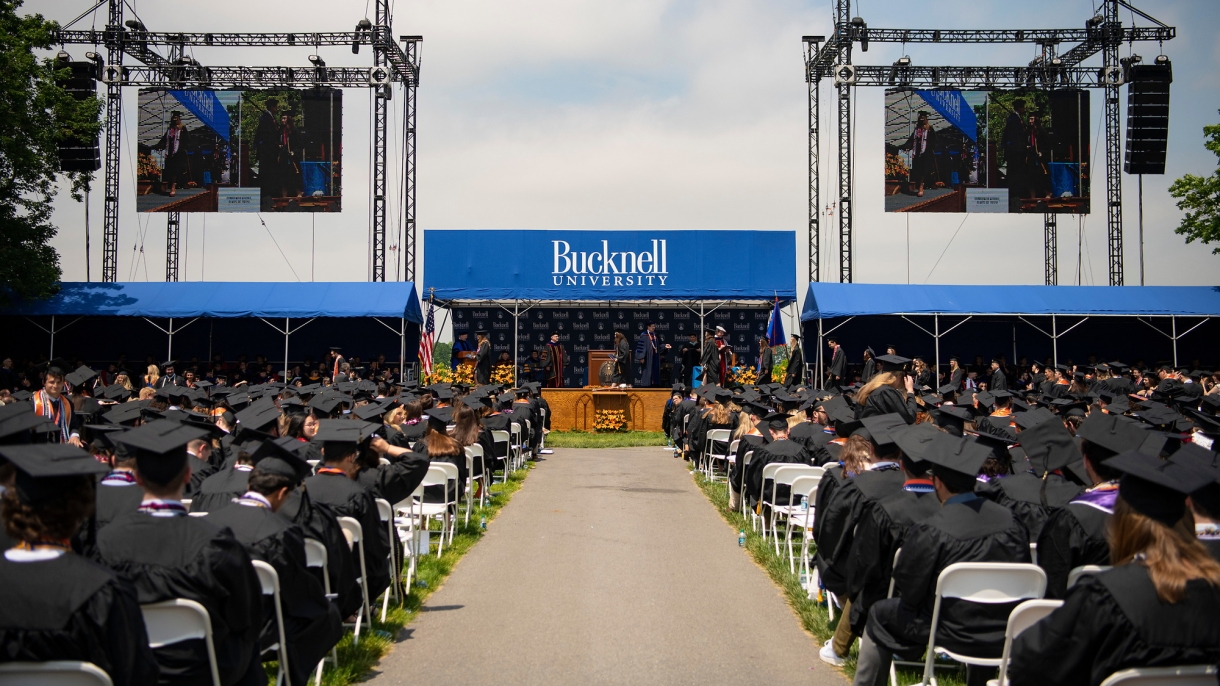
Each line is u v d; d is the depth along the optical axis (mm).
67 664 2791
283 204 28500
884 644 4461
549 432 23141
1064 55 29469
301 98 28562
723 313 29219
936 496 4836
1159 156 27781
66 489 2924
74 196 26172
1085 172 28891
